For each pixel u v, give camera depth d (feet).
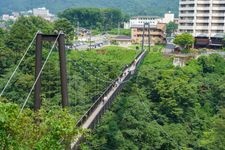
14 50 253.85
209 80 297.94
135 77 262.26
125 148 175.42
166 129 209.97
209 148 184.24
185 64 344.49
